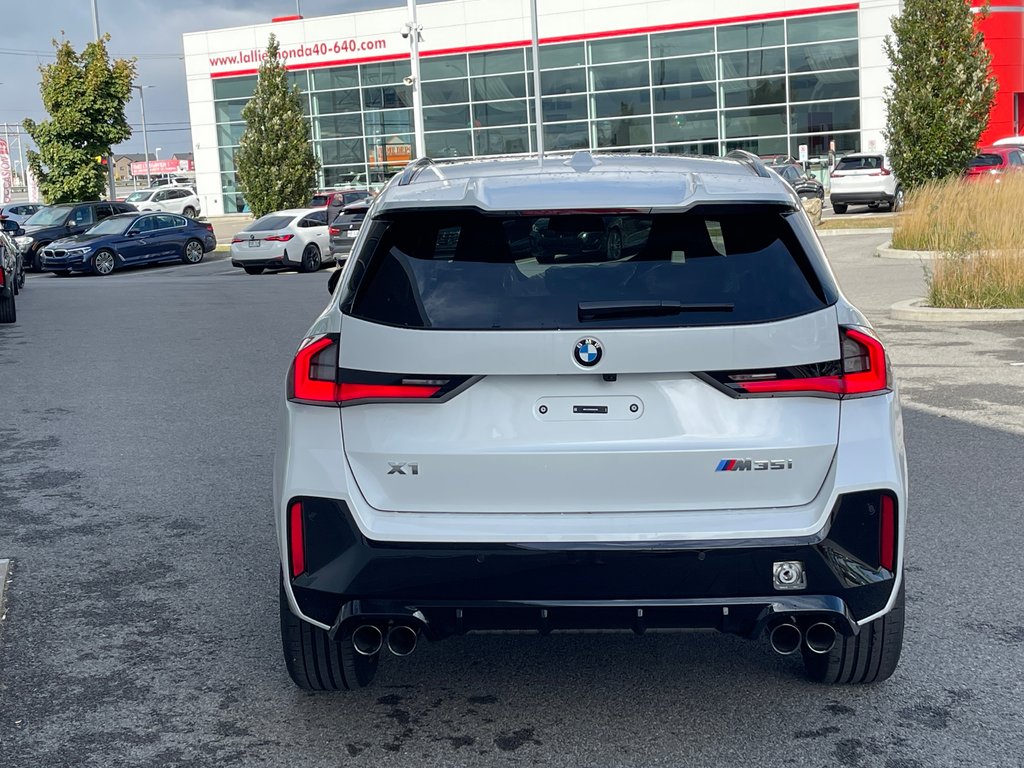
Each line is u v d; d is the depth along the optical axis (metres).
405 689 4.22
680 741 3.76
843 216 34.62
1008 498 6.40
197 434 8.77
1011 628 4.62
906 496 3.58
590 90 48.78
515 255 3.56
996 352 11.16
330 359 3.55
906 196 22.27
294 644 3.87
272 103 39.47
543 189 3.64
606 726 3.88
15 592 5.38
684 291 3.48
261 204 39.66
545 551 3.38
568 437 3.46
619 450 3.44
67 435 8.88
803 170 37.75
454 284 3.52
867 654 3.90
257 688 4.26
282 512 3.57
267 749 3.78
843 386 3.49
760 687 4.16
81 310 19.34
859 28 44.84
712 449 3.43
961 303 13.94
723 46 46.69
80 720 4.03
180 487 7.21
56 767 3.69
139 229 32.56
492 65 49.97
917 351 11.40
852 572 3.45
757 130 46.88
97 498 7.01
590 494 3.46
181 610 5.10
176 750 3.79
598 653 4.51
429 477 3.48
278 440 3.79
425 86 51.16
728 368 3.42
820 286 3.55
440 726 3.91
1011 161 32.59
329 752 3.75
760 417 3.46
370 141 52.59
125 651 4.65
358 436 3.51
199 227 34.50
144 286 25.23
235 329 15.76
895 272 18.83
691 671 4.32
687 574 3.40
